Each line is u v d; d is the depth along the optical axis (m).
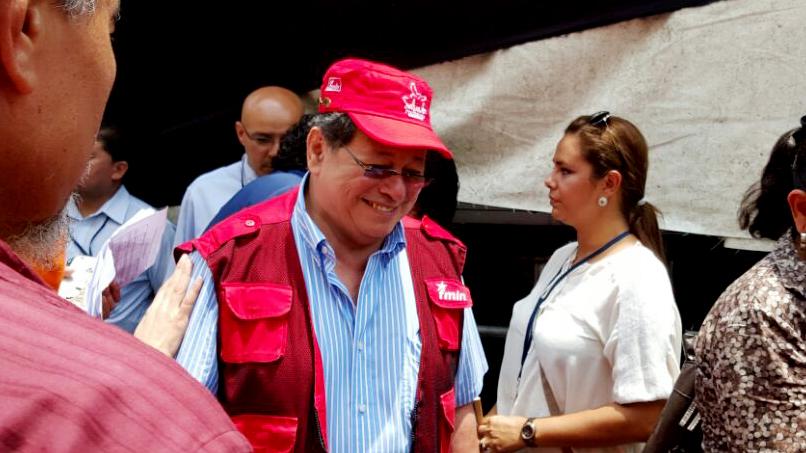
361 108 1.60
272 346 1.54
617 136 2.24
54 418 0.45
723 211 2.23
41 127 0.60
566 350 2.20
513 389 2.41
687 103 2.27
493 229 3.38
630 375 2.07
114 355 0.51
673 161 2.30
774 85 2.11
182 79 4.05
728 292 1.64
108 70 0.66
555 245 3.29
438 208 2.42
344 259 1.70
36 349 0.49
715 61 2.21
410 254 1.79
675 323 2.13
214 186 3.22
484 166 2.71
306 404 1.57
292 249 1.64
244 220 1.66
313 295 1.62
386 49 3.02
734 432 1.55
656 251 2.27
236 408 1.55
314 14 3.29
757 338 1.52
